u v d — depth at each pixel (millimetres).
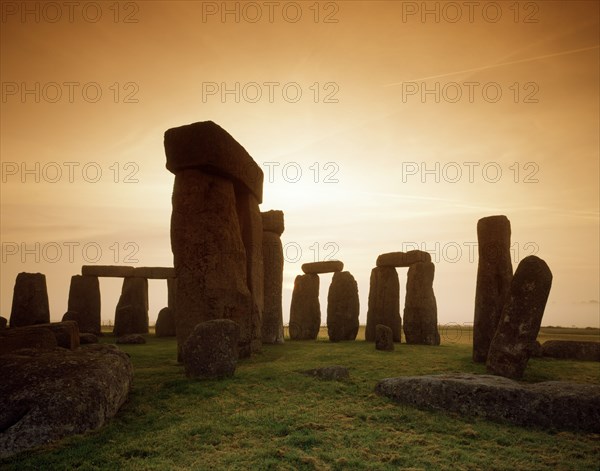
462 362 13695
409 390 8414
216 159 13719
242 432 6676
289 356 15008
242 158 15477
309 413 7613
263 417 7320
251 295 15812
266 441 6340
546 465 5594
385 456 5777
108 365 7926
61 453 5750
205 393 8781
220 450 6020
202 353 10219
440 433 6781
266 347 18594
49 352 8422
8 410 6281
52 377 6965
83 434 6410
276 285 21531
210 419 7277
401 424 7180
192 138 13703
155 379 10195
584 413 6914
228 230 14234
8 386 6672
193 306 13375
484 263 14180
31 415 6184
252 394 8859
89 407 6691
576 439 6492
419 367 12570
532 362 14445
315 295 25938
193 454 5848
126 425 6965
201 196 13781
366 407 8062
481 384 7762
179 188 13945
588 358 15164
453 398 7812
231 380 9930
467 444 6355
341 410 7848
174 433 6574
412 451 6008
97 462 5547
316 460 5621
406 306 22562
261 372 10945
